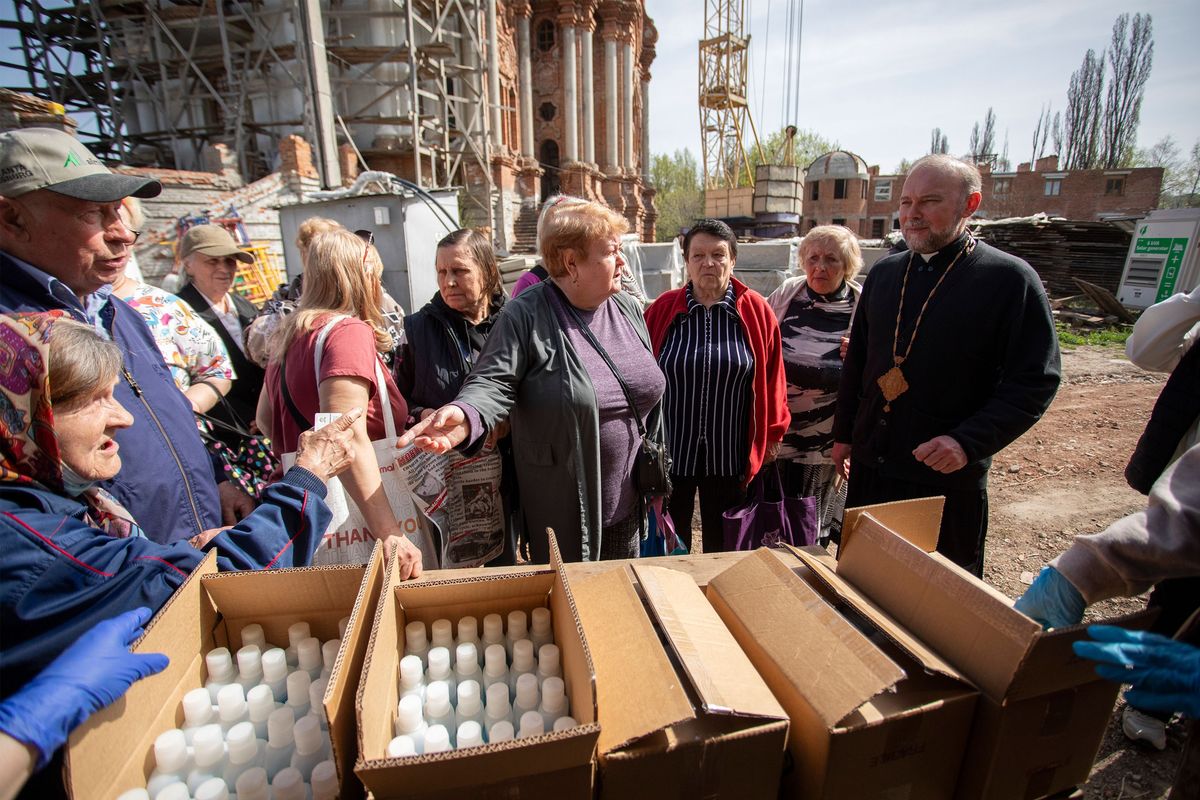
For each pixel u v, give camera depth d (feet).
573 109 79.56
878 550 4.10
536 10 79.92
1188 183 133.28
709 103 113.19
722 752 2.90
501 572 4.11
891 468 7.64
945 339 7.05
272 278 33.40
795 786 3.19
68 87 49.06
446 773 2.44
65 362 3.26
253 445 8.88
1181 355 6.60
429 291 25.96
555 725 3.06
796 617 3.63
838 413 8.77
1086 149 135.85
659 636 3.79
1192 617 3.42
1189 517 3.29
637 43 94.99
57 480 3.34
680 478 9.25
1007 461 16.51
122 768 2.66
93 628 2.83
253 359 9.84
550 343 6.25
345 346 5.49
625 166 89.92
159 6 45.75
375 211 24.48
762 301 9.05
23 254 4.58
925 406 7.29
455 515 7.21
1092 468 15.93
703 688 3.06
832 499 10.74
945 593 3.55
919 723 3.09
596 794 2.84
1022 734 3.17
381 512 5.09
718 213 77.36
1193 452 3.51
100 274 4.83
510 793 2.55
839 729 2.91
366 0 50.49
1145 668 2.88
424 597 3.77
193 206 31.37
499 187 65.72
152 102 48.11
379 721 2.79
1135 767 6.51
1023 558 11.49
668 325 9.19
